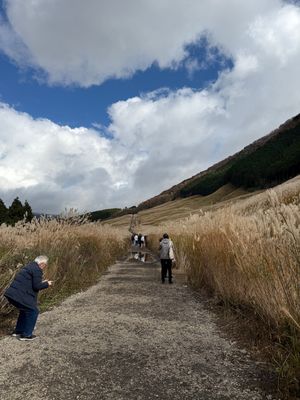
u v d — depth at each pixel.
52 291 10.26
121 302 9.51
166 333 6.63
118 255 26.14
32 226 12.84
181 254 15.21
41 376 4.74
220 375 4.72
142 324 7.27
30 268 6.42
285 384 4.21
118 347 5.89
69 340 6.27
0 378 4.69
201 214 12.95
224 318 7.40
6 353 5.61
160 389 4.36
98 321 7.54
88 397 4.16
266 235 6.37
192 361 5.23
